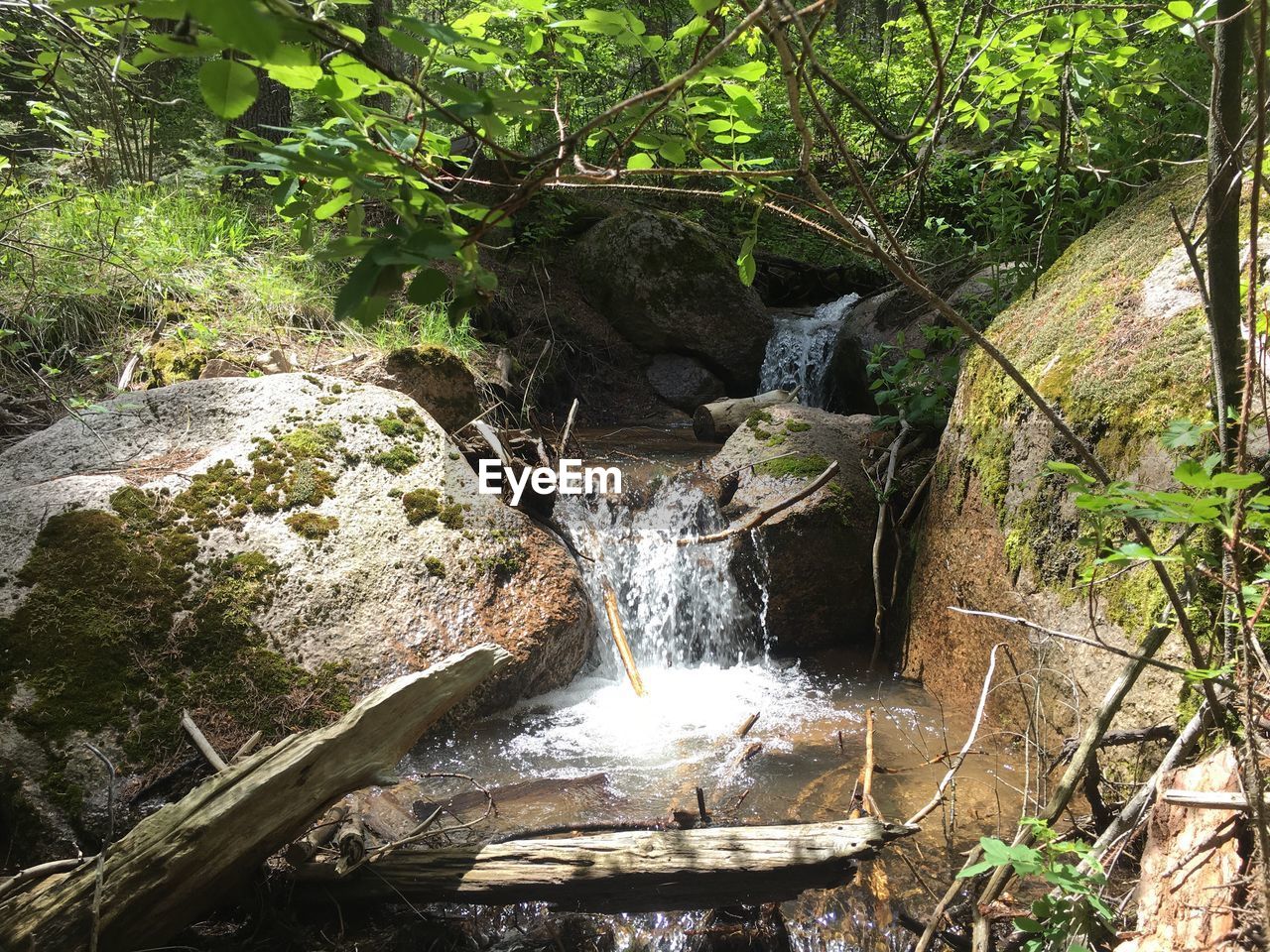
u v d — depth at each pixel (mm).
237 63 1084
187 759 3674
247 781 2650
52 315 5723
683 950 2891
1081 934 2137
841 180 8711
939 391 5547
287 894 2926
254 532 4320
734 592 5340
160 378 5559
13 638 3695
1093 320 4094
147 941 2572
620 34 1616
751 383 9586
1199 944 1979
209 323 6043
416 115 1451
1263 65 1591
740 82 1729
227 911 2963
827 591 5383
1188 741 2396
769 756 4156
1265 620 2295
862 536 5445
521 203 1243
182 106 7992
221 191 7734
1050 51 3512
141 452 4625
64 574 3893
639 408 9062
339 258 1199
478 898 2914
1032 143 4809
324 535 4406
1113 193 5137
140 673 3803
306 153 1227
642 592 5441
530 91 1242
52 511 4059
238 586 4133
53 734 3555
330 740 2746
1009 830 3393
